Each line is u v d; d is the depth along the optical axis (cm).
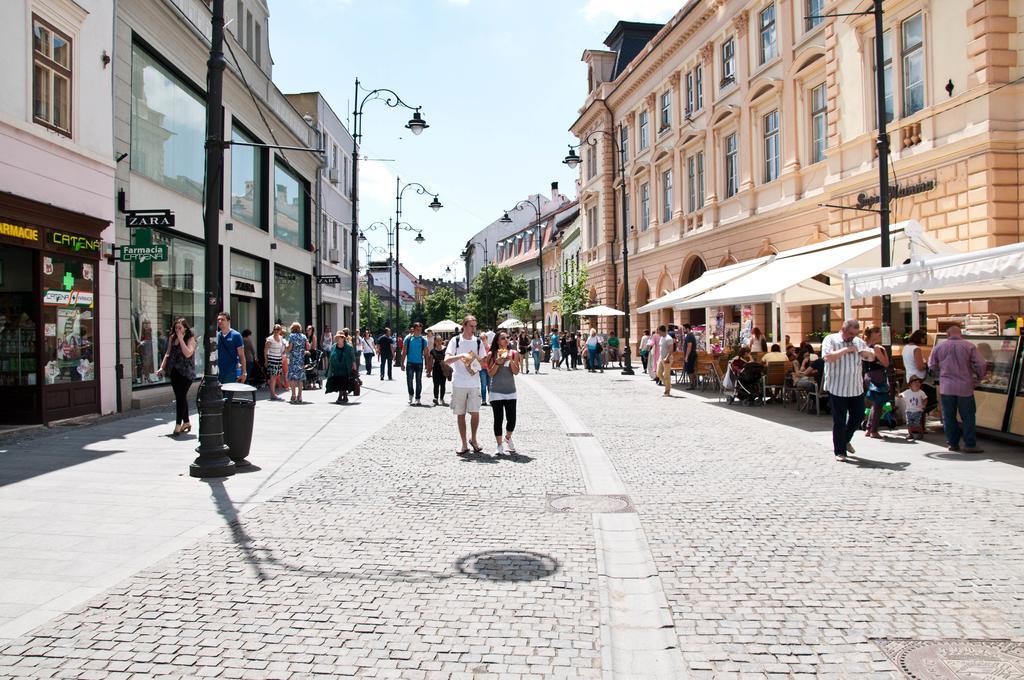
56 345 1242
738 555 540
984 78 1399
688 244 2991
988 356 1104
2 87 1115
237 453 877
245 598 446
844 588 469
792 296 1870
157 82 1653
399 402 1778
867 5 1748
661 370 2380
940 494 741
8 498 708
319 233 3241
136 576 485
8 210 1098
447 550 549
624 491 762
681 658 370
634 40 4075
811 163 2128
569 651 375
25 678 341
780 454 998
